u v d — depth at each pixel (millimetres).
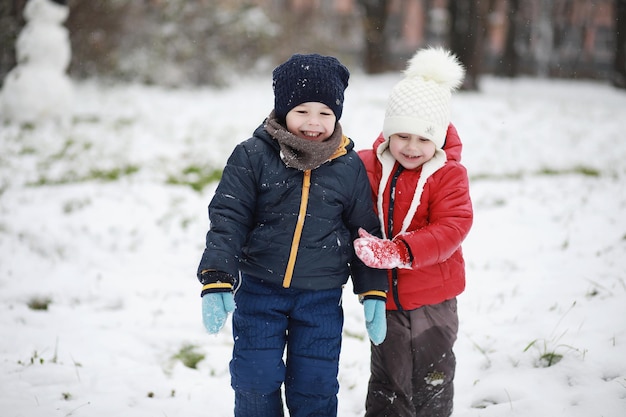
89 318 4828
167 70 20875
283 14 24156
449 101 2979
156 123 14133
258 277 2850
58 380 3844
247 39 22297
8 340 4398
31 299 5230
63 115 13789
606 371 3586
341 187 2855
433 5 34094
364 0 27922
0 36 17188
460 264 3039
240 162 2836
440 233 2812
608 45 35500
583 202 7574
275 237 2807
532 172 10281
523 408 3344
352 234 2943
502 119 15820
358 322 4758
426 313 2975
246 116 15617
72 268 5863
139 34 21078
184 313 4949
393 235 2988
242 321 2881
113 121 14094
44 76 13547
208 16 21609
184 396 3707
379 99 18812
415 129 2855
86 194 8141
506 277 5383
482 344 4156
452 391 3076
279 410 2967
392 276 2957
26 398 3617
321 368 2869
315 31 24172
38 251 6262
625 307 4324
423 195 2928
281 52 23172
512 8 29531
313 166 2779
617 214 6969
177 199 8070
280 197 2812
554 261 5633
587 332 4051
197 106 17062
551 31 32375
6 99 13367
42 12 13656
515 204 7715
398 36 35188
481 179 9539
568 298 4711
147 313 4941
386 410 3002
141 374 3945
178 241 6684
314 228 2811
